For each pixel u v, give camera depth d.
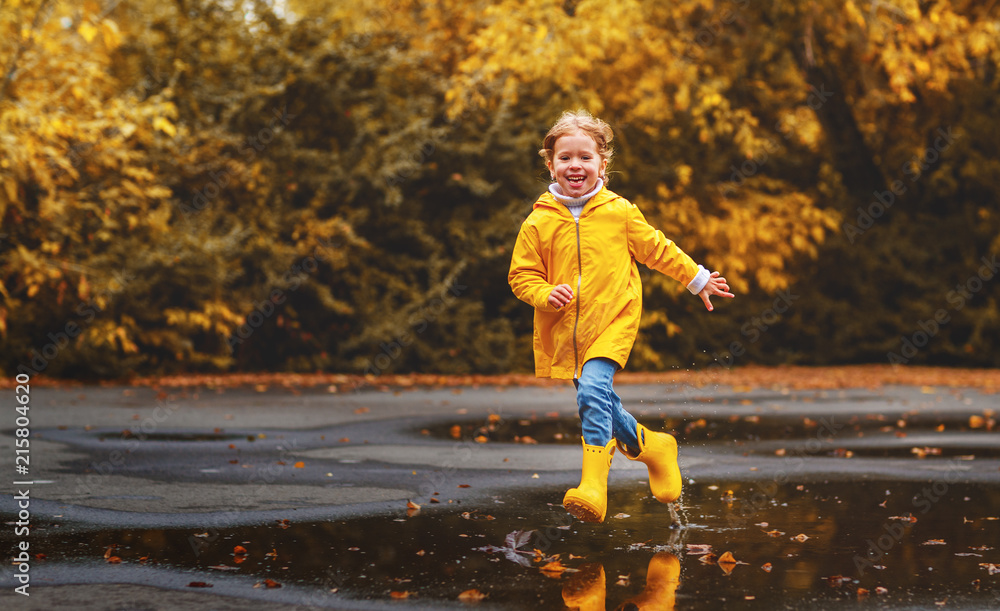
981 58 17.25
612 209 3.99
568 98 15.95
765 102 17.70
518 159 15.99
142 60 15.08
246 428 8.09
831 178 18.25
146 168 14.04
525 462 6.18
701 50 16.88
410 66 16.06
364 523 4.24
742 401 11.12
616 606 3.01
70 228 13.17
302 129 15.63
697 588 3.21
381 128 15.57
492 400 11.02
